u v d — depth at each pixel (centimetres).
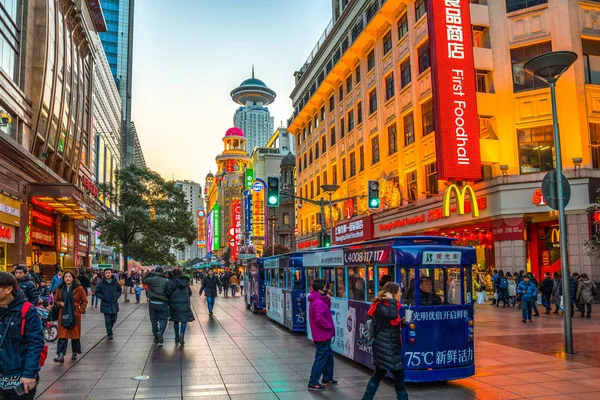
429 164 2819
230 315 2017
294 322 1403
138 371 912
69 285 1013
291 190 6656
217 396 739
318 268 1227
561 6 2378
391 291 654
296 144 5841
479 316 1780
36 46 3012
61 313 1002
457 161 2327
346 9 3978
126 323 1716
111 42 15062
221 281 4038
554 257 2403
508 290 2116
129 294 3709
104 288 1322
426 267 805
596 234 1636
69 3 3728
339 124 4344
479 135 2375
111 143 8894
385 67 3384
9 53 2642
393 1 3114
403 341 778
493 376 849
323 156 4778
